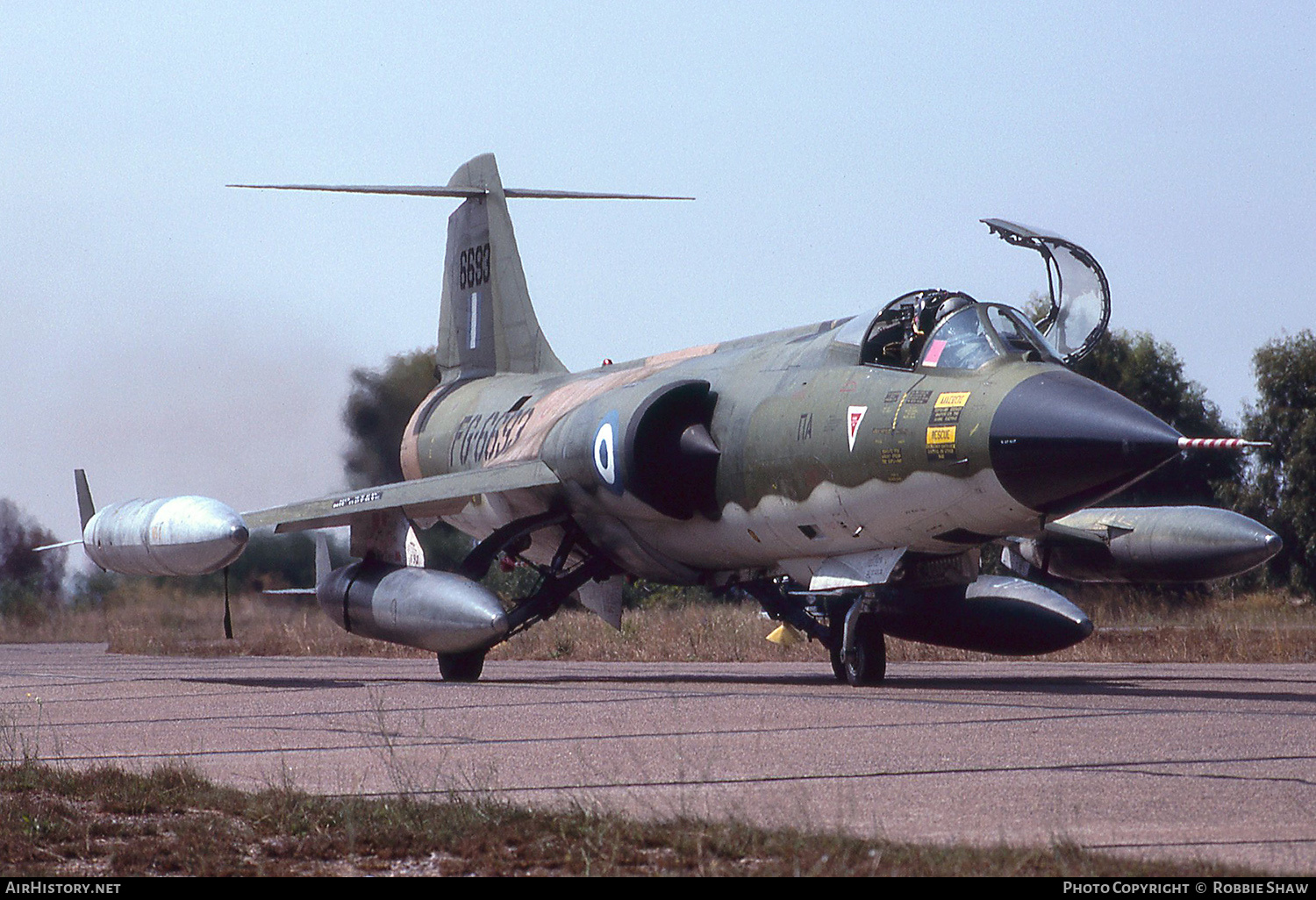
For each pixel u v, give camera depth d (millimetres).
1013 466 39219
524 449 59406
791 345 50375
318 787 24547
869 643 46312
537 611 55312
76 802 23391
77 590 124000
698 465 50000
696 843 18328
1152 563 54625
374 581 53969
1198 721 32156
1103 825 20109
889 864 17000
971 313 43250
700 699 39344
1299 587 144375
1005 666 64062
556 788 24031
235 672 62969
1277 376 150250
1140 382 149125
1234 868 16531
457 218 78938
